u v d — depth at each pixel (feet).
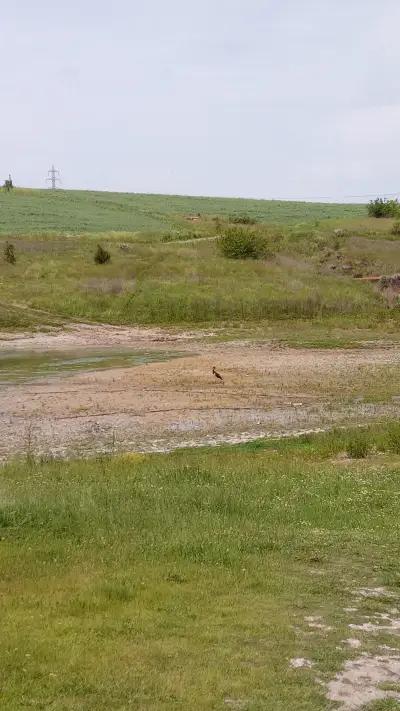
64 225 241.35
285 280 143.23
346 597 24.35
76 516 32.37
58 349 103.50
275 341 107.24
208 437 56.80
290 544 30.25
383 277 146.10
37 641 19.43
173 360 92.02
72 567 25.86
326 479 41.57
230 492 38.19
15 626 20.38
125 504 35.09
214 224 248.73
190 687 17.54
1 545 28.14
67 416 63.41
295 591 24.73
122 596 23.25
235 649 19.86
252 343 106.01
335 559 28.45
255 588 24.90
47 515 32.17
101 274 143.33
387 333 114.32
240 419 62.39
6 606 21.91
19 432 58.29
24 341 109.19
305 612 22.89
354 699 17.53
